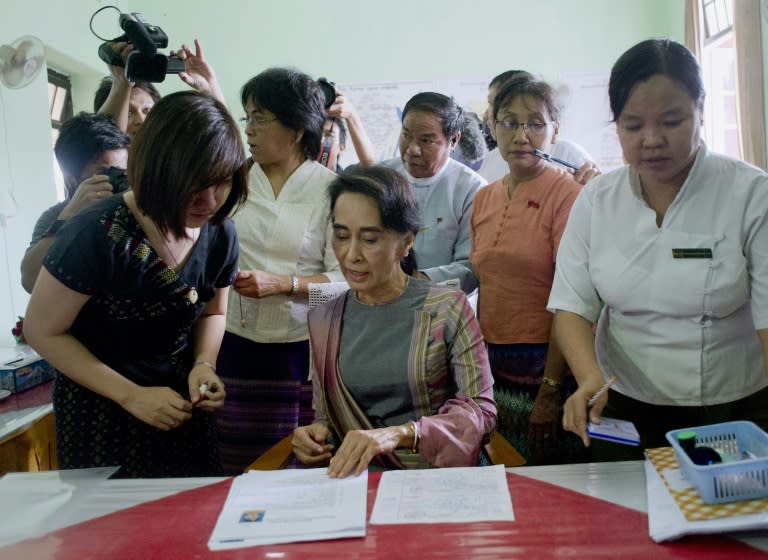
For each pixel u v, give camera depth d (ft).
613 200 4.08
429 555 2.67
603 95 15.78
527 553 2.66
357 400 4.14
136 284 3.84
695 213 3.79
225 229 4.30
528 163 5.40
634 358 4.16
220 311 4.71
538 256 5.32
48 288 3.71
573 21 15.79
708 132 13.94
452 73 16.06
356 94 16.21
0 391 6.08
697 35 13.83
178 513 3.14
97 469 3.74
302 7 16.08
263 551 2.76
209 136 3.43
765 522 2.64
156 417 3.89
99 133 5.49
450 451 3.71
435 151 6.18
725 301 3.79
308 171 5.76
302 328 5.71
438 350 4.05
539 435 4.99
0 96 9.91
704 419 4.01
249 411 5.82
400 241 4.07
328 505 3.12
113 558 2.76
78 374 3.87
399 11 16.02
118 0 14.97
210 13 16.12
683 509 2.82
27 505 3.28
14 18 10.28
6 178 9.99
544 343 5.39
